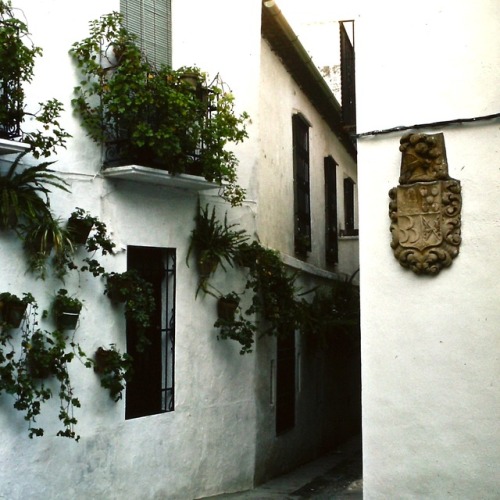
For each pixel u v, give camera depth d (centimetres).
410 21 686
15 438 749
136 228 888
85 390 819
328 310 1317
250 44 1068
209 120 909
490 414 635
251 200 1052
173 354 924
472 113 657
